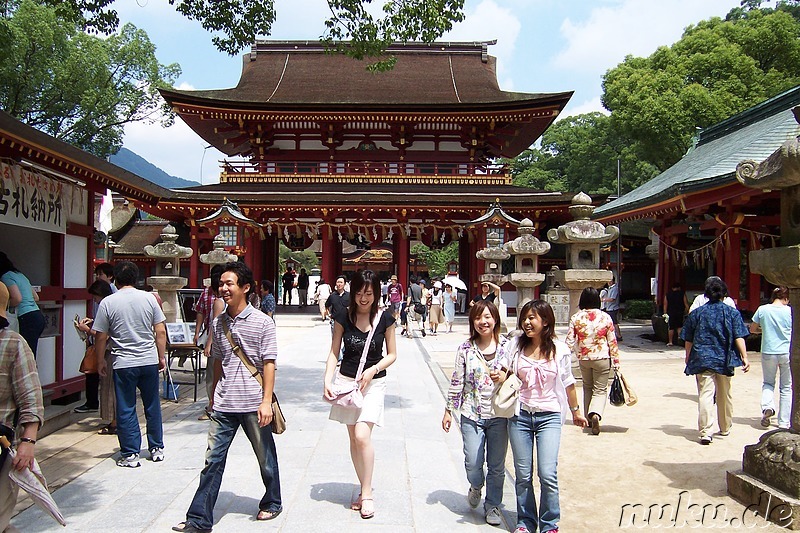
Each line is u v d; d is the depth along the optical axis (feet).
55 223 30.07
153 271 115.96
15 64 104.68
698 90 112.78
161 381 39.01
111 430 26.50
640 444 25.72
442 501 18.86
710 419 25.68
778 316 28.07
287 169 117.50
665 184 68.59
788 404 27.86
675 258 70.28
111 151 130.52
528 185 205.16
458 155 119.03
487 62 139.85
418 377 42.86
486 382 17.22
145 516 17.19
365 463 17.28
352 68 136.56
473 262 109.09
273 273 124.36
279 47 140.05
